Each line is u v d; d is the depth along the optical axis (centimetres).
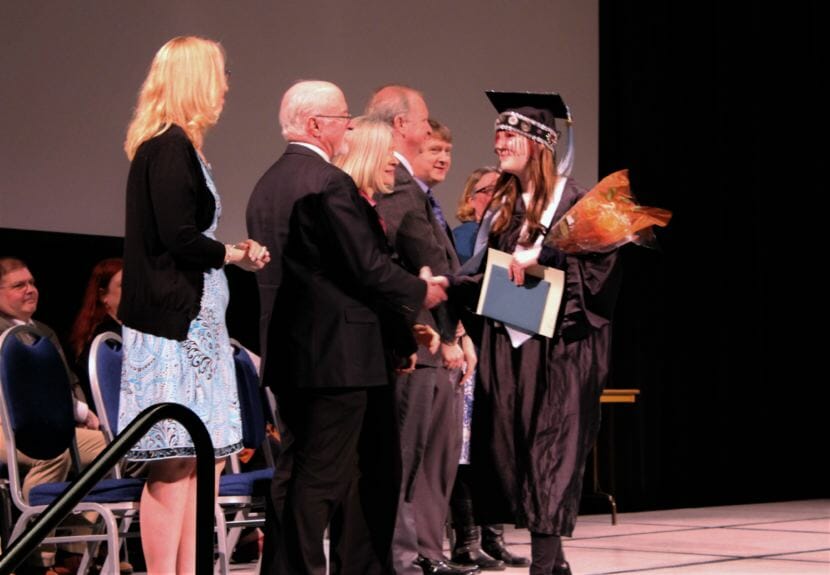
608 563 691
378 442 467
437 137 640
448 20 983
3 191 757
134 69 812
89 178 793
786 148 1238
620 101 1117
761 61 1221
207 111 444
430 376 532
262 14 869
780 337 1240
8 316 661
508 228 526
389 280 436
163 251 425
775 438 1241
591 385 512
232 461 607
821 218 1261
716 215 1186
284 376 441
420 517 606
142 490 470
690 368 1175
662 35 1149
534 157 521
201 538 311
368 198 520
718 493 1200
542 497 501
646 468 1144
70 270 777
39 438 497
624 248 1130
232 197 849
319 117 466
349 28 919
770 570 660
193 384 429
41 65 775
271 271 454
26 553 267
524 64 1034
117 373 535
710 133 1181
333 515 471
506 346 523
